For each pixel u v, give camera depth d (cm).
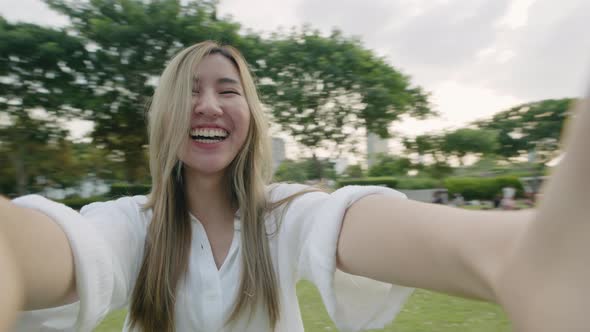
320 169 3059
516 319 29
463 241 44
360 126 3048
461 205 2980
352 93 2923
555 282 26
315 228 85
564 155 26
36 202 67
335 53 2714
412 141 3378
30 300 54
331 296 78
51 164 2727
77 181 2836
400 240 56
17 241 53
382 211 66
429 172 3441
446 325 440
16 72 2302
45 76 2366
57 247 61
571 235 25
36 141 2614
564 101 3419
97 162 2789
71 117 2558
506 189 2836
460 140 3262
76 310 74
